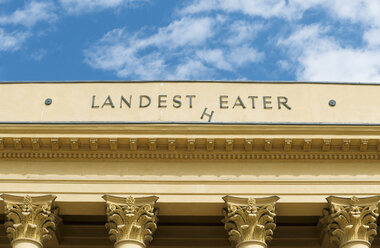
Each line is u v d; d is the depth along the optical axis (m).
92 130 36.34
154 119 39.03
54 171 36.59
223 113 39.25
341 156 36.84
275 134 36.22
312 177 36.44
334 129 36.31
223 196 35.88
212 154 36.78
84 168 36.72
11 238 34.91
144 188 36.06
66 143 36.56
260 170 36.66
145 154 36.78
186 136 36.19
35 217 34.84
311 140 36.22
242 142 36.41
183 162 36.91
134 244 34.25
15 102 40.16
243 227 34.56
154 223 35.22
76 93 40.38
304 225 39.50
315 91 40.38
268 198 35.28
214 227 39.59
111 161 36.91
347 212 34.91
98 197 35.88
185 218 38.72
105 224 36.25
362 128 36.34
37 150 36.78
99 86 40.53
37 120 39.28
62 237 39.75
